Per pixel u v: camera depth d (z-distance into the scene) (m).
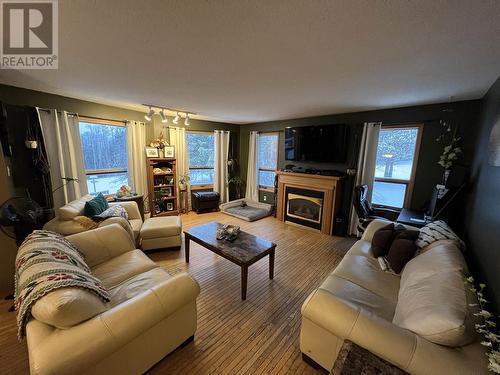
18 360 1.42
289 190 4.38
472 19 1.11
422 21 1.15
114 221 2.50
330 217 3.80
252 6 1.05
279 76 2.04
